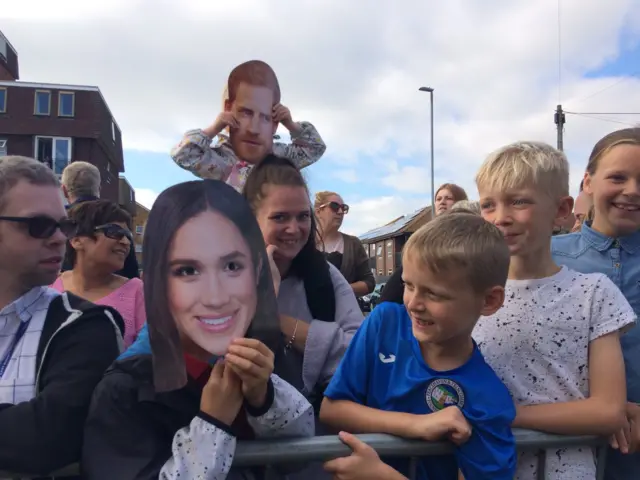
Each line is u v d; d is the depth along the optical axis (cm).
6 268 137
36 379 131
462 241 135
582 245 205
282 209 176
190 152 208
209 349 114
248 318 118
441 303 136
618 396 150
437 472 146
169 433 117
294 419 130
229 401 115
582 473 150
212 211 117
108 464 112
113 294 264
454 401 142
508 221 162
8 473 123
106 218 262
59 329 133
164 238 115
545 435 147
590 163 204
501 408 139
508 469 135
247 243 119
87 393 127
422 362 149
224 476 112
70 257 272
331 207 445
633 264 192
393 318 163
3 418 122
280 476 133
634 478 169
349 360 160
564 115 2034
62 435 123
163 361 113
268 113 207
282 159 188
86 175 410
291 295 192
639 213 190
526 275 167
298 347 181
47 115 3406
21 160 139
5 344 135
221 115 207
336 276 206
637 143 188
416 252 138
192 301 114
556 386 156
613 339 156
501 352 161
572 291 160
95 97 3484
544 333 158
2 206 133
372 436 139
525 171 159
